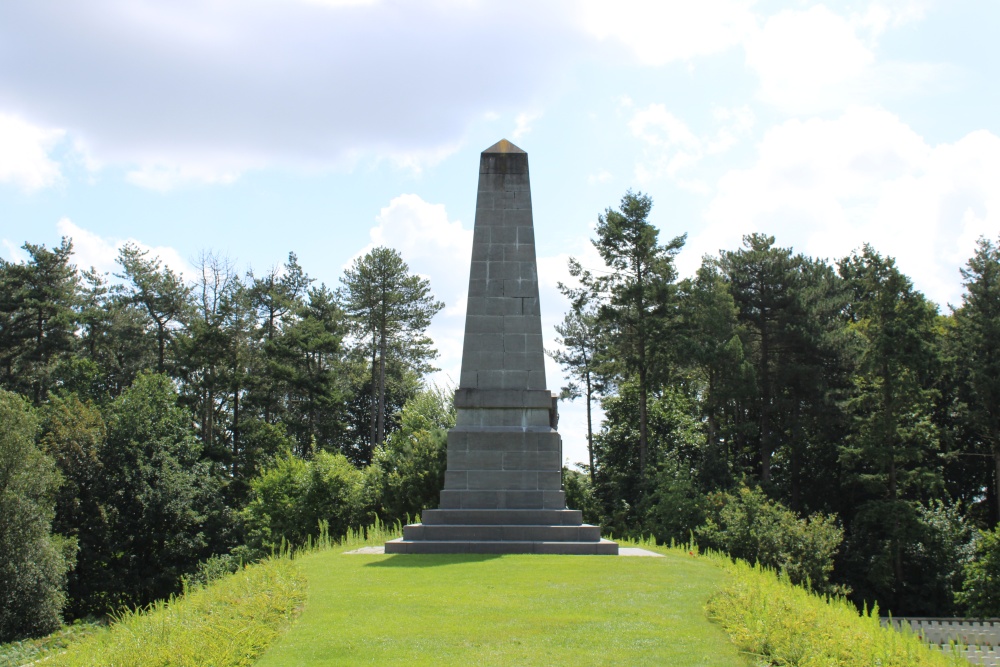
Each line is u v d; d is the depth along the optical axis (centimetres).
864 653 1225
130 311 8019
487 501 2569
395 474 4266
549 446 2600
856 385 5912
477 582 1788
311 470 4494
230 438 7719
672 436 6962
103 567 5488
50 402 6272
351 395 8488
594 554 2350
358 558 2217
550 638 1307
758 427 6397
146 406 6044
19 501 4344
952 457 6019
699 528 4962
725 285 6494
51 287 7588
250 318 7994
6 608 4153
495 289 2706
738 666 1174
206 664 1126
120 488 5672
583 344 8612
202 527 5991
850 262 8088
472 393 2645
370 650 1239
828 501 6203
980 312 6019
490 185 2762
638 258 6506
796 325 6366
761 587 1666
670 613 1485
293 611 1494
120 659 1146
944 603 5062
